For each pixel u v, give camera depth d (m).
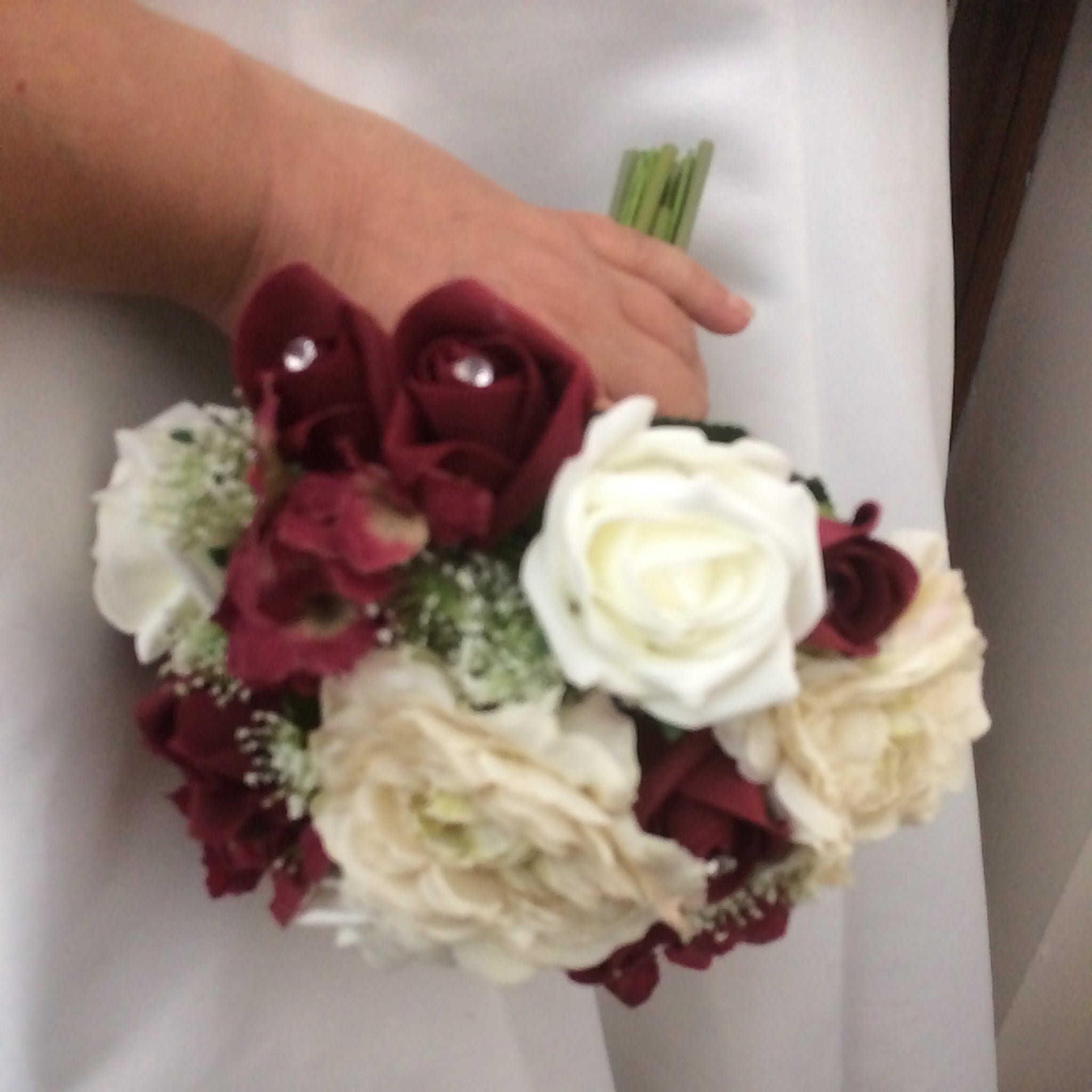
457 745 0.44
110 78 0.47
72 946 0.55
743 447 0.43
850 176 0.62
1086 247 0.80
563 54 0.62
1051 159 0.85
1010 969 1.04
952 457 1.06
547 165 0.64
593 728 0.46
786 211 0.63
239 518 0.47
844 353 0.64
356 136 0.53
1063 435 0.85
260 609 0.43
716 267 0.64
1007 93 0.84
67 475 0.53
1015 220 0.91
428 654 0.46
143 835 0.57
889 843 0.85
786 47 0.61
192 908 0.59
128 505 0.50
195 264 0.51
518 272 0.54
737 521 0.41
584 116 0.63
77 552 0.54
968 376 1.01
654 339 0.58
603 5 0.60
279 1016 0.62
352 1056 0.65
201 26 0.57
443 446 0.43
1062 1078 1.08
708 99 0.62
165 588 0.51
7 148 0.46
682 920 0.46
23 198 0.47
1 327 0.51
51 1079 0.56
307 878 0.51
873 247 0.62
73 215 0.48
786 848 0.50
